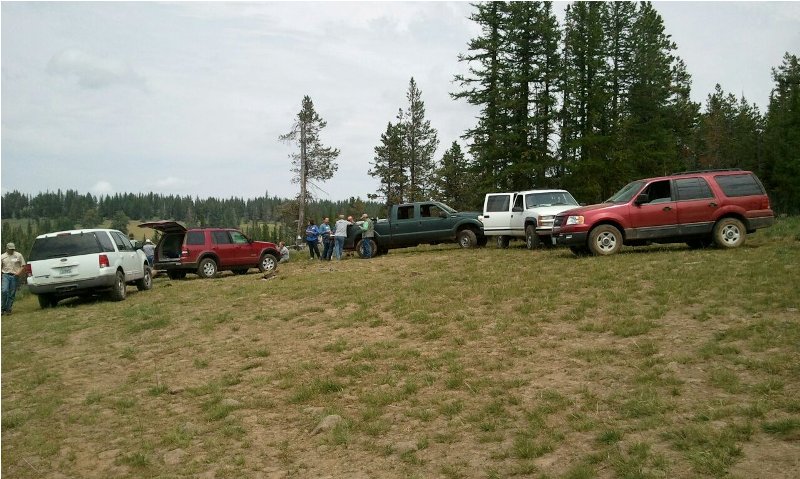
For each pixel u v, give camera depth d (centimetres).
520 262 1518
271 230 12156
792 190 4672
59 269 1497
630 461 419
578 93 3606
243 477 493
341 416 595
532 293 1055
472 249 2191
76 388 804
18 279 1600
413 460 482
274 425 604
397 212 2353
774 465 391
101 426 652
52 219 19025
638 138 3891
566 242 1474
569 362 672
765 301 799
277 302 1302
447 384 645
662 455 423
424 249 2547
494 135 3456
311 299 1288
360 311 1085
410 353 776
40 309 1582
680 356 634
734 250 1324
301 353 861
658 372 595
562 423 514
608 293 972
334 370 748
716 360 613
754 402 495
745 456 408
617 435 466
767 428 442
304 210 4459
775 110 5534
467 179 5250
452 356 746
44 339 1123
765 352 616
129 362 919
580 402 552
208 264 2145
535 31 3444
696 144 5547
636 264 1223
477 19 3559
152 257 2417
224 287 1672
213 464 524
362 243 2333
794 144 4534
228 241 2205
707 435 442
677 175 1442
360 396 654
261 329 1047
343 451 521
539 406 550
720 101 6312
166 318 1197
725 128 5772
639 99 4006
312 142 4478
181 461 539
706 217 1405
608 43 4050
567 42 3741
